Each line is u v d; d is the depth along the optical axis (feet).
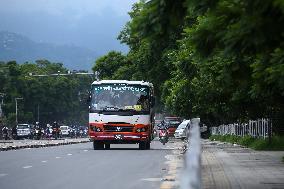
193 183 16.60
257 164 85.87
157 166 85.92
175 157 107.96
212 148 146.72
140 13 42.50
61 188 57.57
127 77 300.81
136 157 108.17
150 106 144.25
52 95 584.40
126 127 142.00
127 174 72.90
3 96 517.96
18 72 541.34
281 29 36.24
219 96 145.59
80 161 96.53
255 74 49.32
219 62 51.01
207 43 42.52
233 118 180.55
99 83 144.77
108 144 158.81
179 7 41.39
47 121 586.04
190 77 130.11
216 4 40.73
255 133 160.66
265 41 37.14
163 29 42.06
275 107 131.85
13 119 511.81
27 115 545.03
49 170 78.43
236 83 53.36
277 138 134.62
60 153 123.75
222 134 240.53
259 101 119.24
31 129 364.17
